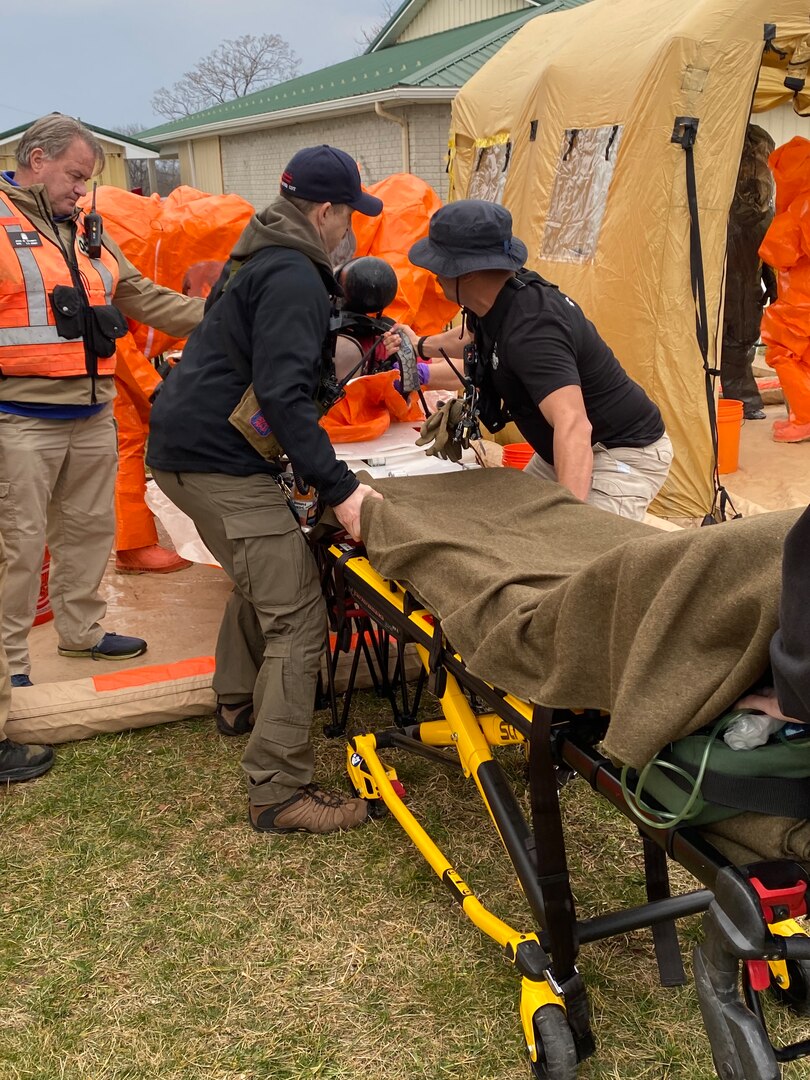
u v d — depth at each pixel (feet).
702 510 18.21
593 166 19.02
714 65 16.35
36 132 10.68
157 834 9.56
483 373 10.12
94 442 11.98
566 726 6.30
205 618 14.25
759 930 4.64
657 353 17.54
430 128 47.67
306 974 7.77
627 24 19.34
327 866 9.07
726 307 25.07
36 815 9.87
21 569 11.27
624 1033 7.16
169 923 8.35
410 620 7.87
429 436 10.21
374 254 15.11
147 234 14.96
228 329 8.63
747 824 4.97
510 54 25.44
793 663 4.18
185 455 8.93
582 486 9.19
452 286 9.56
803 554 4.15
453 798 10.05
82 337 11.07
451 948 8.02
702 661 4.95
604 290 18.30
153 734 11.40
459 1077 6.82
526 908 8.48
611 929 6.62
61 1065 6.95
